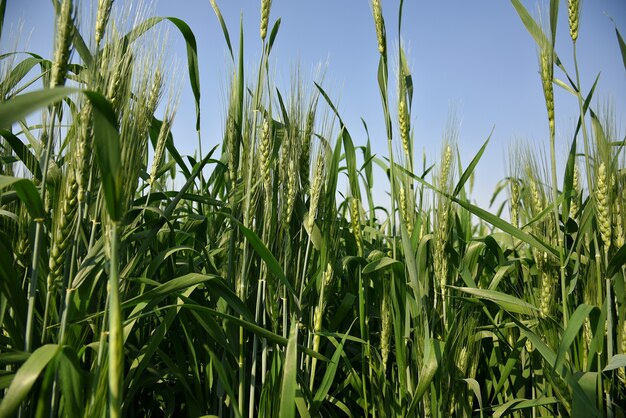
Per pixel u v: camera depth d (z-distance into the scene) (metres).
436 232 0.60
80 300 0.42
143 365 0.44
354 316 0.70
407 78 0.66
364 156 0.87
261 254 0.47
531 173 0.70
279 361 0.49
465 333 0.56
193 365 0.51
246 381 0.55
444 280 0.58
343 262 0.58
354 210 0.65
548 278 0.59
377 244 0.79
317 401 0.50
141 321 0.57
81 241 0.45
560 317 0.61
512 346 0.64
